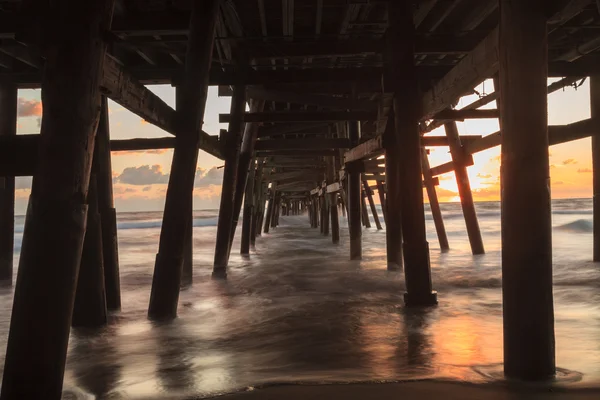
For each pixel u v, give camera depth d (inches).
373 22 219.1
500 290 223.6
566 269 280.4
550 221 95.8
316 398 89.7
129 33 209.5
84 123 85.6
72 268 84.2
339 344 138.7
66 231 82.9
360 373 108.4
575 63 262.4
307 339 145.8
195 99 175.5
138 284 279.1
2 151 97.3
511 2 95.0
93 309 165.9
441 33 241.8
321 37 244.7
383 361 120.1
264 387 97.4
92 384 108.5
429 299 189.6
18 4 194.2
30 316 81.4
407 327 156.4
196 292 239.3
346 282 259.1
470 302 195.6
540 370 96.2
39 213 82.3
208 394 96.2
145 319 176.9
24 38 86.3
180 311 192.1
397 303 197.5
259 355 130.0
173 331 158.9
